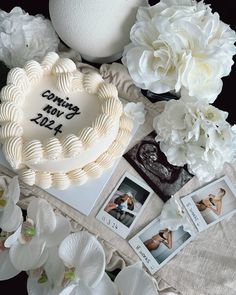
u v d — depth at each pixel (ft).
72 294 2.62
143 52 2.74
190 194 2.98
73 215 2.88
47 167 2.64
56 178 2.72
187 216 2.93
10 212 2.62
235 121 3.50
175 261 2.85
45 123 2.64
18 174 2.82
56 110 2.69
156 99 3.30
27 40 3.05
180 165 2.92
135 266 2.58
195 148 2.75
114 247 2.84
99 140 2.61
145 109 3.13
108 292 2.62
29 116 2.67
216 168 2.82
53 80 2.78
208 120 2.66
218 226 2.94
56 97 2.73
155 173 2.99
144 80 2.81
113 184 2.96
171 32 2.64
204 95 2.76
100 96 2.71
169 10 2.73
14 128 2.57
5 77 3.11
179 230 2.90
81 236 2.58
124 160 3.02
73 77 2.73
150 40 2.81
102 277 2.61
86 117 2.67
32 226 2.73
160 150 3.04
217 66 2.67
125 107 3.01
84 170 2.77
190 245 2.89
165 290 2.79
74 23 2.82
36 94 2.73
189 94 2.75
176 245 2.87
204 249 2.90
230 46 2.77
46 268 2.75
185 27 2.63
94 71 3.26
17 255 2.70
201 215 2.94
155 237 2.87
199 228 2.92
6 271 2.77
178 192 2.98
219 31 2.80
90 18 2.78
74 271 2.61
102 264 2.54
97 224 2.88
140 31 2.76
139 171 2.99
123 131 2.86
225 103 3.55
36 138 2.60
